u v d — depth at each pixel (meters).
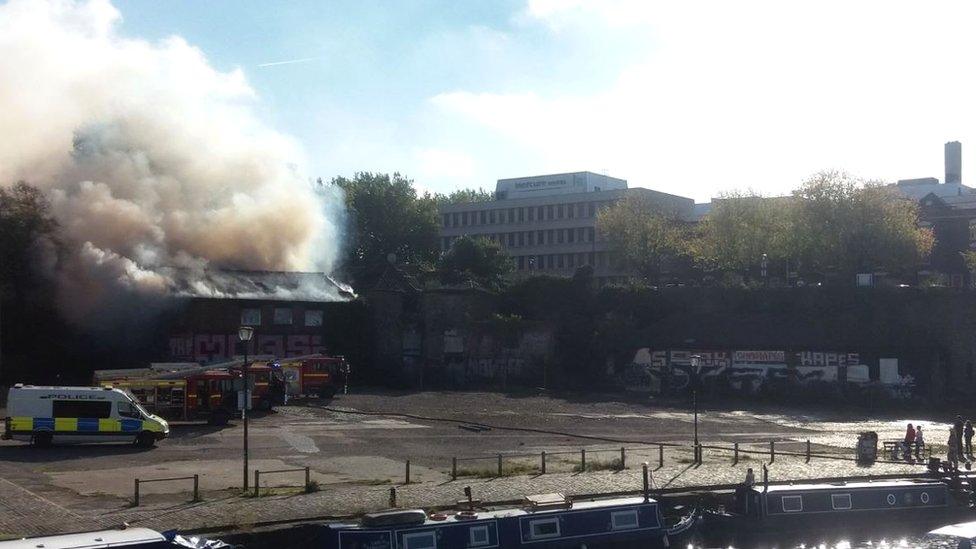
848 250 92.19
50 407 43.66
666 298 87.75
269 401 59.94
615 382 84.31
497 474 36.84
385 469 38.19
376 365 86.12
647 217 115.50
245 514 28.50
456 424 55.09
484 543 25.88
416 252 139.50
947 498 33.00
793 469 39.62
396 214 138.00
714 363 80.19
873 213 91.56
